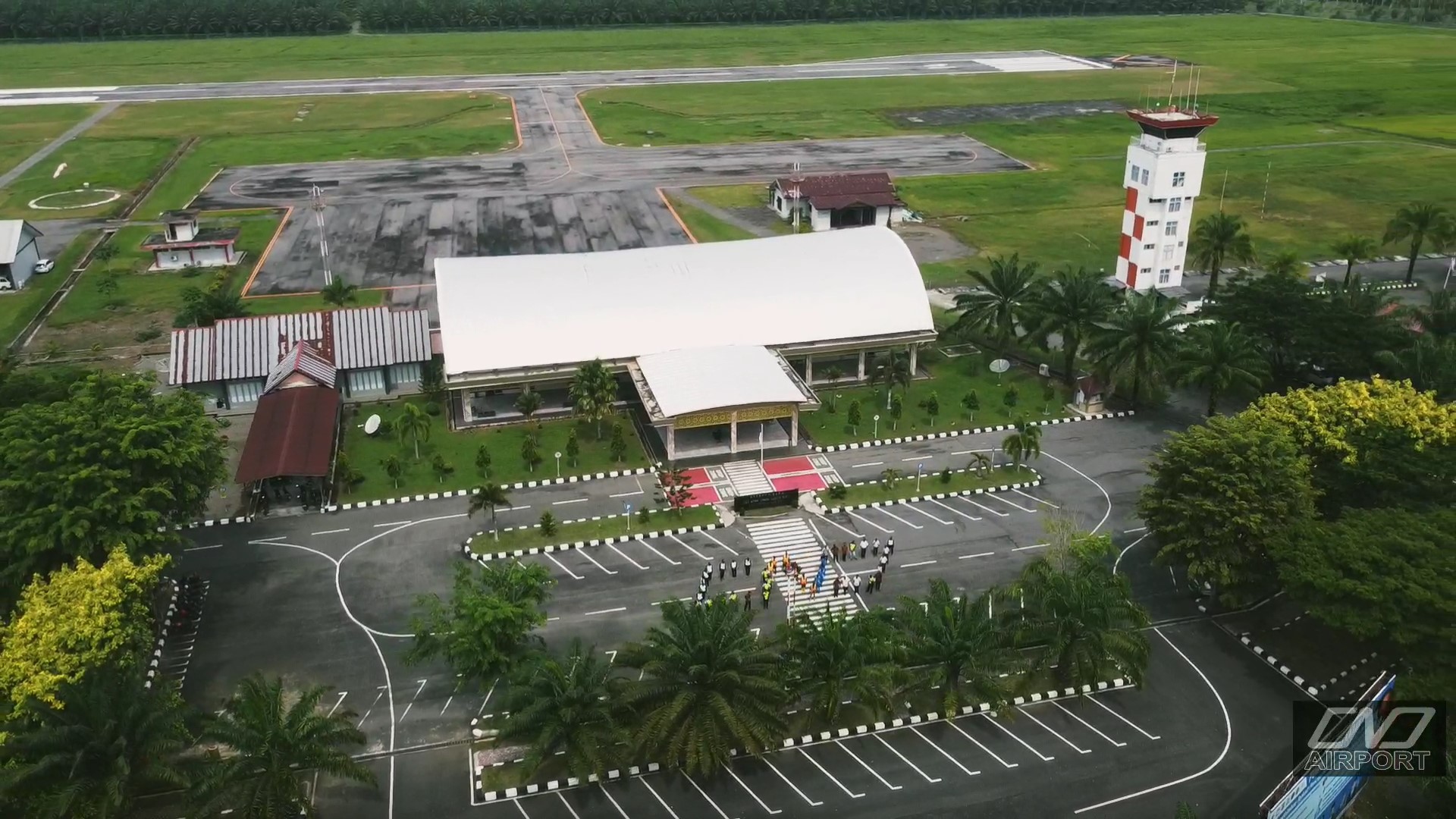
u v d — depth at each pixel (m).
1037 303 106.38
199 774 53.62
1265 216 163.75
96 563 67.38
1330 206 168.25
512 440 98.38
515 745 61.91
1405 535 65.00
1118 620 64.06
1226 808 57.53
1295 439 77.94
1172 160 121.94
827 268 109.88
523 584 65.00
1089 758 61.22
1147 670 68.25
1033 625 64.56
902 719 63.97
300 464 85.38
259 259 146.25
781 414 93.25
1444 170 185.88
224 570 78.56
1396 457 74.06
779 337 104.38
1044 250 150.00
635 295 104.12
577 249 150.50
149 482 70.69
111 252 148.12
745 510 86.19
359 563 79.44
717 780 59.69
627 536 82.62
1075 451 96.62
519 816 57.12
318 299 132.00
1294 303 105.44
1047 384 109.94
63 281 138.62
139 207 168.62
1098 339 100.38
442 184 181.25
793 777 60.00
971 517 85.94
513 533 83.19
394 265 143.88
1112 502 88.00
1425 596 59.19
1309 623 72.56
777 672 59.28
